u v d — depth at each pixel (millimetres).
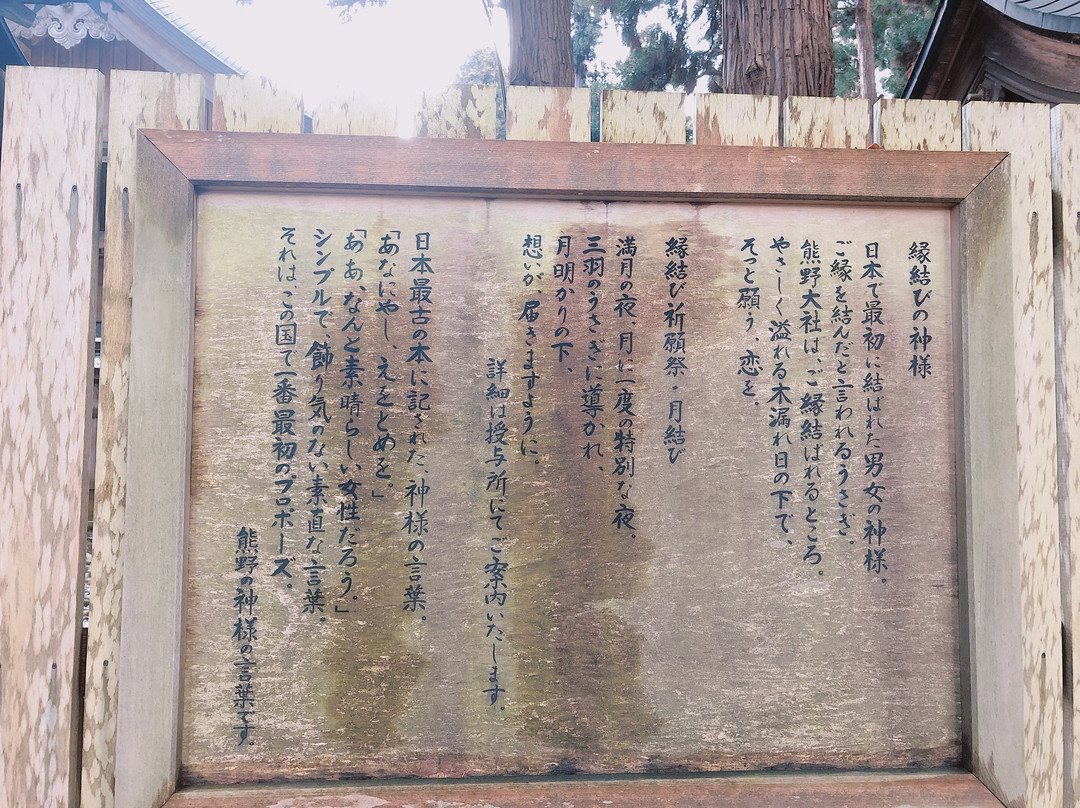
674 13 8992
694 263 1773
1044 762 1723
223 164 1669
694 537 1738
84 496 1630
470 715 1693
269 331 1706
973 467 1749
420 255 1736
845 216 1806
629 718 1709
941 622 1769
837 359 1781
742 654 1731
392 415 1713
